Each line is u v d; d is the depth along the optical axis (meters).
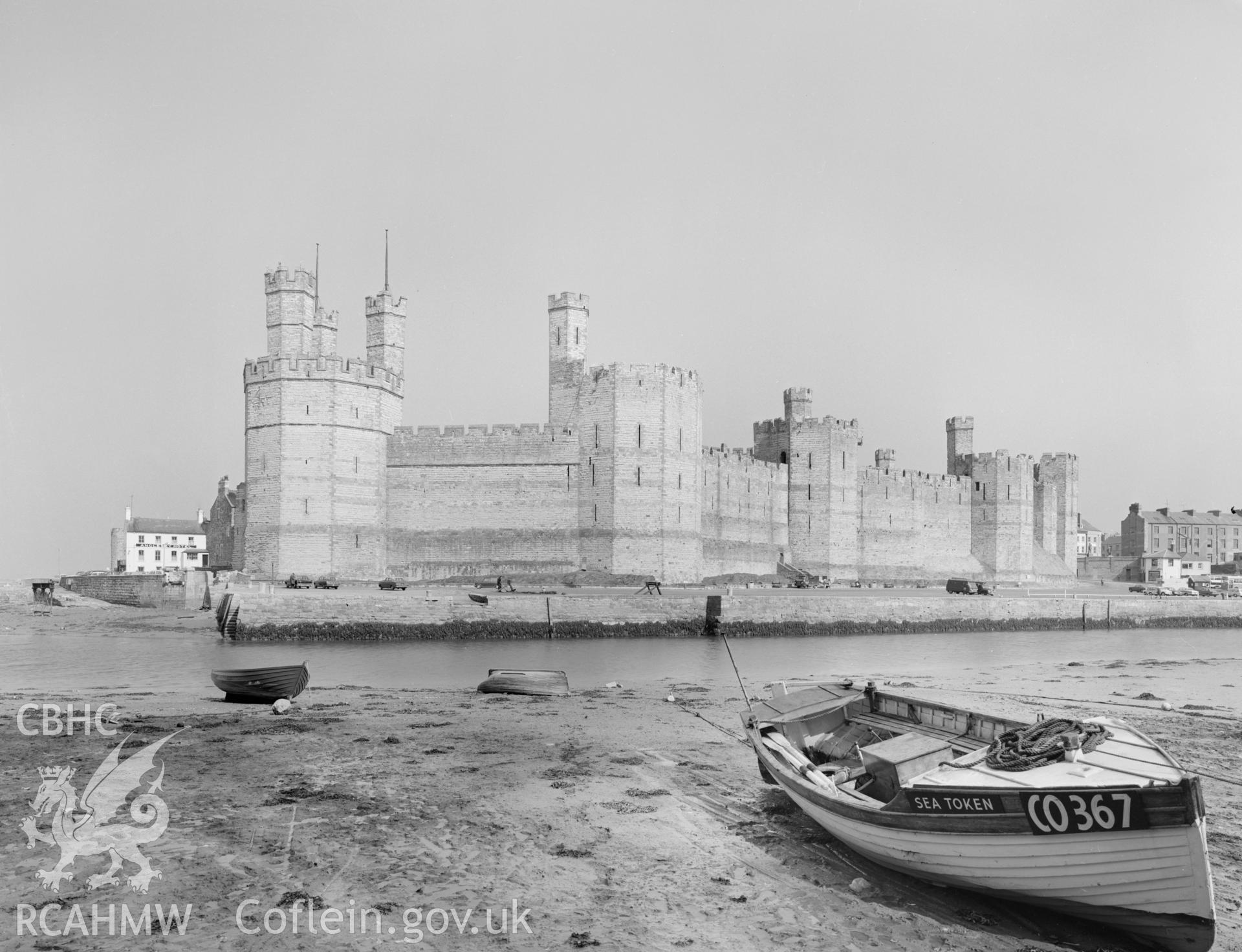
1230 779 18.81
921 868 12.52
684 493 77.69
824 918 11.82
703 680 35.38
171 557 133.62
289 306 74.38
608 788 17.55
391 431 78.00
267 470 71.31
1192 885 10.62
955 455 121.81
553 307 78.56
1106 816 10.77
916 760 13.73
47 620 58.47
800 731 17.52
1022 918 12.08
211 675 29.97
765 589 75.94
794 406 103.00
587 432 76.44
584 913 11.78
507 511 76.06
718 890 12.64
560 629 53.38
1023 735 13.80
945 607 64.62
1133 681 36.16
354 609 51.28
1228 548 172.75
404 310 83.06
